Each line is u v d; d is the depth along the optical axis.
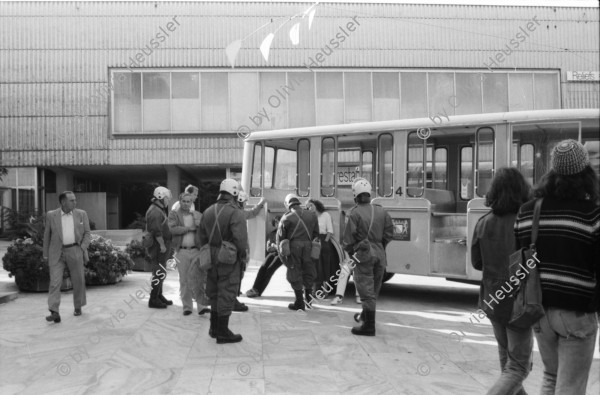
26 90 24.41
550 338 3.41
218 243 6.53
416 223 9.04
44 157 24.48
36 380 5.20
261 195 10.74
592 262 3.26
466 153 9.47
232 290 6.52
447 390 4.84
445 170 9.61
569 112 8.14
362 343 6.46
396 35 24.17
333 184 10.00
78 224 7.91
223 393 4.79
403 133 9.27
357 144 9.90
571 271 3.26
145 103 24.31
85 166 25.11
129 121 24.41
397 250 9.17
